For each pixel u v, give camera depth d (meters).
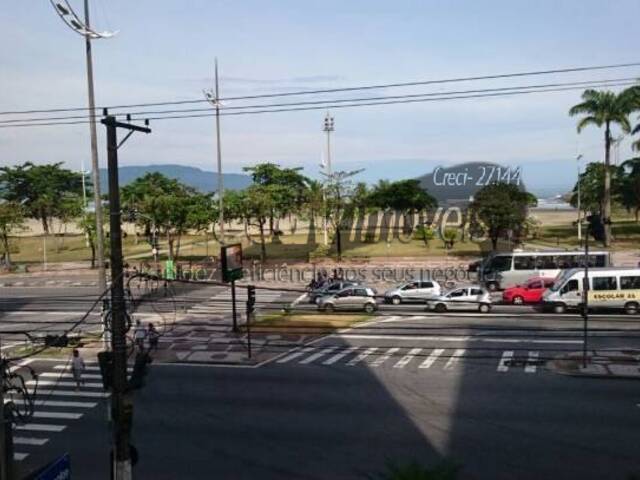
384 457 19.14
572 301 43.62
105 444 21.22
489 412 22.98
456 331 37.53
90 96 28.47
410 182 84.06
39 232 115.00
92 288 56.97
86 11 29.95
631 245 74.88
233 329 37.75
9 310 45.97
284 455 19.59
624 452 19.06
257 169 88.50
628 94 70.44
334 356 32.38
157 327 39.84
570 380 27.05
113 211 14.60
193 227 74.81
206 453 19.95
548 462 18.50
